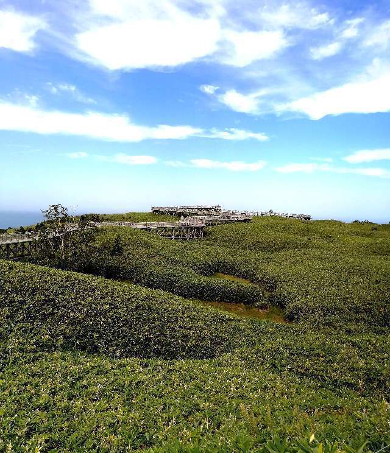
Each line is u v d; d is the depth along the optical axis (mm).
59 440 13594
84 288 30297
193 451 7637
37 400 16188
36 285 28594
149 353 25109
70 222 47094
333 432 9750
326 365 24344
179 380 19859
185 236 69000
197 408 16438
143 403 16625
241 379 20719
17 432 13609
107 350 24312
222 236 68875
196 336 27594
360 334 31609
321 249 59688
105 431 14117
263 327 31859
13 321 24375
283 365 24453
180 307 31781
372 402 20094
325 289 40219
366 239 68188
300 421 10883
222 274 49438
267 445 6980
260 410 16062
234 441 8633
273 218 90750
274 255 56031
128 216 85375
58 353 22297
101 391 17641
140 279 41750
